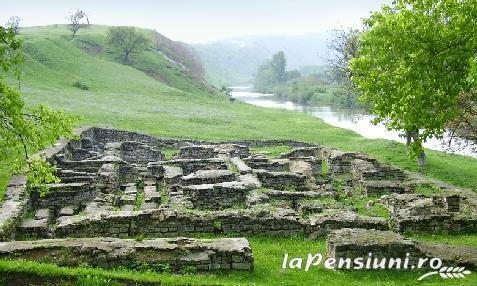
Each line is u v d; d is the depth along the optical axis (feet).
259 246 61.87
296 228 66.74
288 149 153.89
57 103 207.72
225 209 73.05
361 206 88.58
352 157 118.52
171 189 89.86
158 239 53.16
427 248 54.95
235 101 402.31
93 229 63.52
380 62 66.49
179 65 504.02
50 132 56.80
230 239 54.03
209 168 106.01
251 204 75.82
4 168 88.17
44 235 64.03
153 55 484.74
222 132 184.03
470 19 57.31
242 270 51.31
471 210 78.79
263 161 114.52
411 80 59.77
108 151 121.19
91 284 43.91
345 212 70.90
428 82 58.90
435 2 61.52
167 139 154.40
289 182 96.94
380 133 236.02
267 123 226.79
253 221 66.28
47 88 246.27
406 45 61.52
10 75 252.62
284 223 66.54
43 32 495.41
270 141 164.76
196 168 106.73
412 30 61.52
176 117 215.51
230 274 50.37
